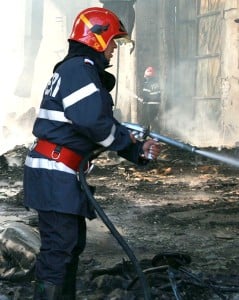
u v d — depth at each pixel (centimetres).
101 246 594
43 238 355
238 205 800
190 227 676
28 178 355
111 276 448
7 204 815
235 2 1980
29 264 459
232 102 1966
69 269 385
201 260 538
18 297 421
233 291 421
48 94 351
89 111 332
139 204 815
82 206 350
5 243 482
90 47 354
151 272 429
